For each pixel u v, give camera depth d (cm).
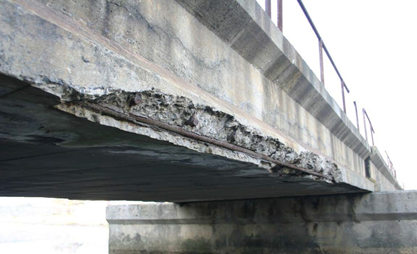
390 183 1695
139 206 1119
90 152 294
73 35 175
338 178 613
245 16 340
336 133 736
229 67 354
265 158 396
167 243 1072
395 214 766
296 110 532
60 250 2053
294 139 504
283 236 891
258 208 916
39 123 206
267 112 432
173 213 1049
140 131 236
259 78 420
